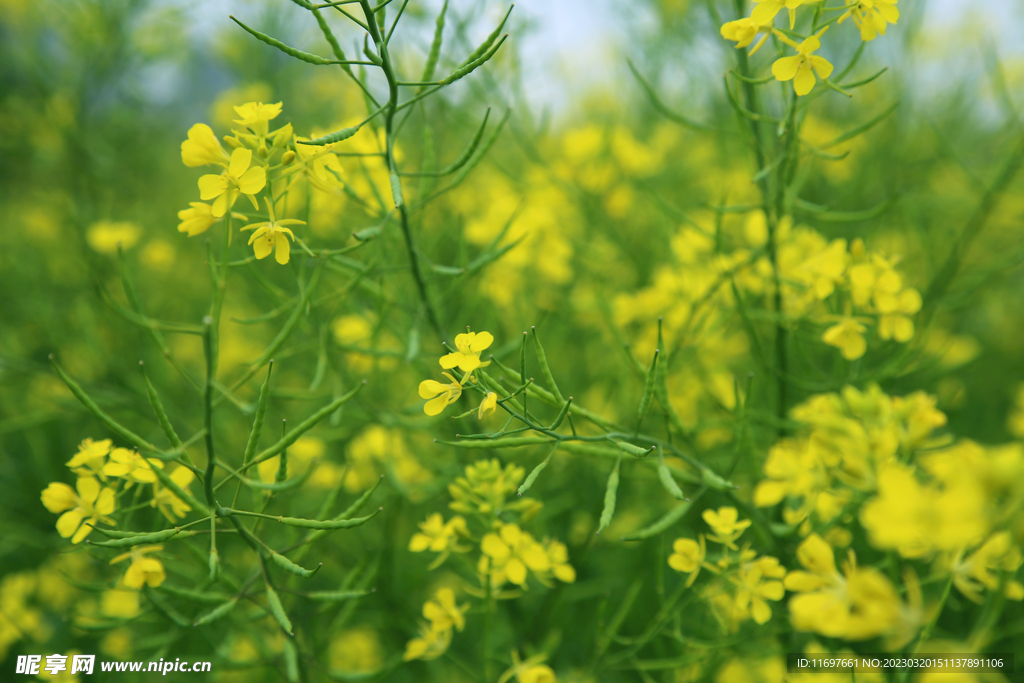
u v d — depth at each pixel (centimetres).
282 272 83
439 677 69
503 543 58
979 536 50
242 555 80
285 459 56
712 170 102
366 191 65
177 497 56
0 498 86
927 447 54
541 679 59
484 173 94
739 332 79
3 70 104
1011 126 73
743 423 59
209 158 55
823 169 91
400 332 66
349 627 73
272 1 91
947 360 85
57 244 100
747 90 63
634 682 69
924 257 82
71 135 90
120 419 83
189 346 97
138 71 101
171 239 102
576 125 113
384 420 66
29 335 98
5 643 68
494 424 69
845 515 58
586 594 69
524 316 73
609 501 56
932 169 93
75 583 59
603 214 88
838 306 62
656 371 57
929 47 93
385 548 65
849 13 55
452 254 71
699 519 69
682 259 71
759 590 57
